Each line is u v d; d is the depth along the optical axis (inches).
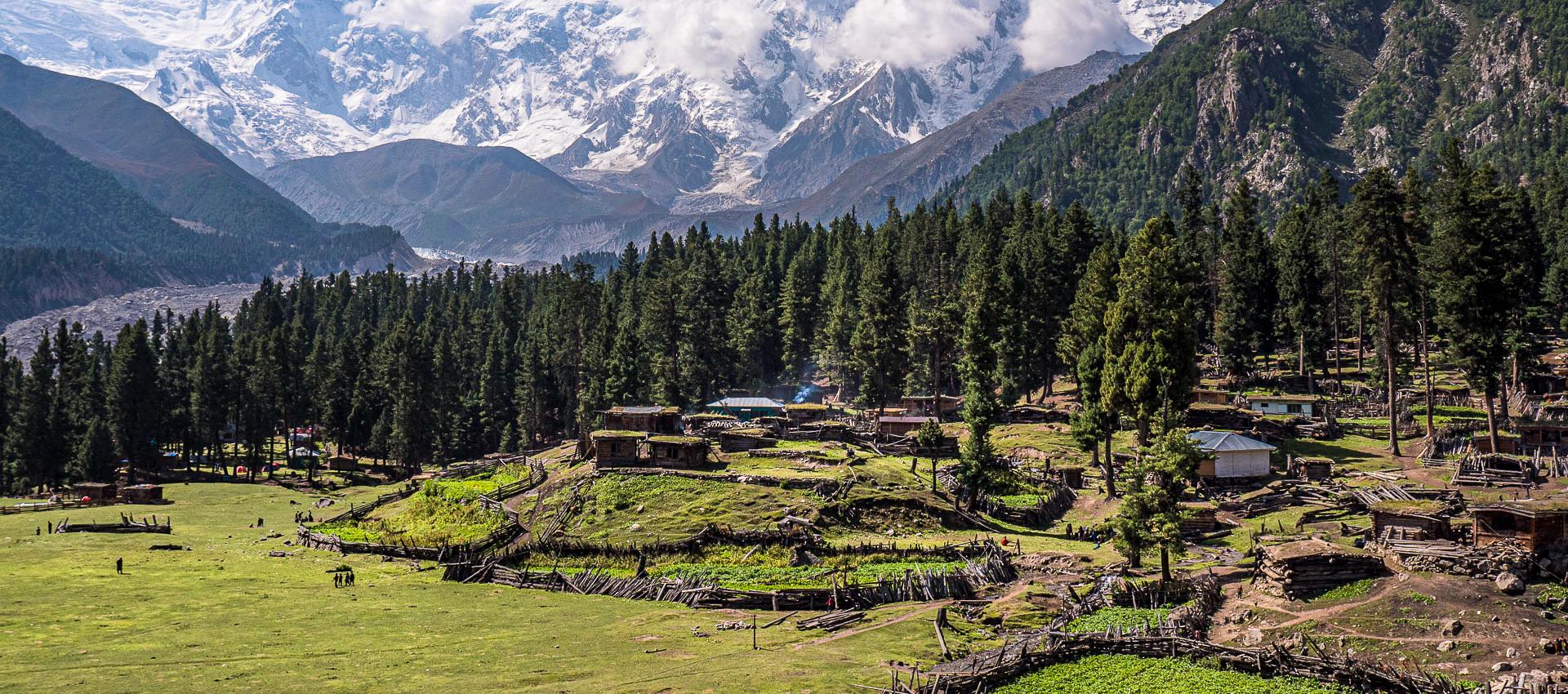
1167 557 3184.1
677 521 4158.5
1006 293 6756.9
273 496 6638.8
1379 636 2576.3
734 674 2605.8
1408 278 5078.7
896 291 6771.7
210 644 2950.3
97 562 4170.8
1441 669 2369.6
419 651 2893.7
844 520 4158.5
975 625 3009.4
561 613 3314.5
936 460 5093.5
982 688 2496.3
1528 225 6998.0
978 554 3764.8
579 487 4586.6
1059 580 3331.7
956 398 6712.6
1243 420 5442.9
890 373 6737.2
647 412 5644.7
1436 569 2881.4
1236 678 2477.9
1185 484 4281.5
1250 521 4111.7
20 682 2618.1
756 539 3917.3
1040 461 5315.0
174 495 6609.3
